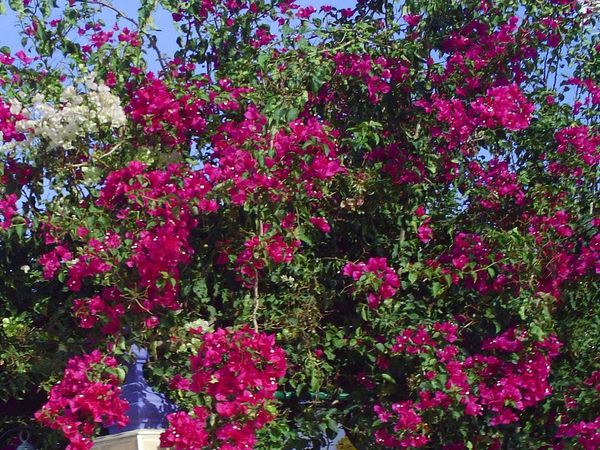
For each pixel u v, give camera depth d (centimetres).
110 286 629
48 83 684
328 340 680
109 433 641
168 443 565
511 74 767
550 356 677
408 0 745
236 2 754
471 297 709
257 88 684
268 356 579
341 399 704
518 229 736
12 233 669
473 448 682
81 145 641
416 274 678
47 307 704
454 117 703
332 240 720
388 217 711
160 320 625
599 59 805
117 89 694
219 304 698
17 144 633
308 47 687
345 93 744
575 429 680
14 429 716
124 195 630
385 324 665
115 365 590
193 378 584
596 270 717
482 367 673
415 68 721
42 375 696
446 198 749
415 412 655
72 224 627
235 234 664
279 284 689
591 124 805
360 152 733
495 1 759
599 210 767
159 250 595
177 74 716
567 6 775
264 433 641
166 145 671
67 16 730
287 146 634
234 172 614
